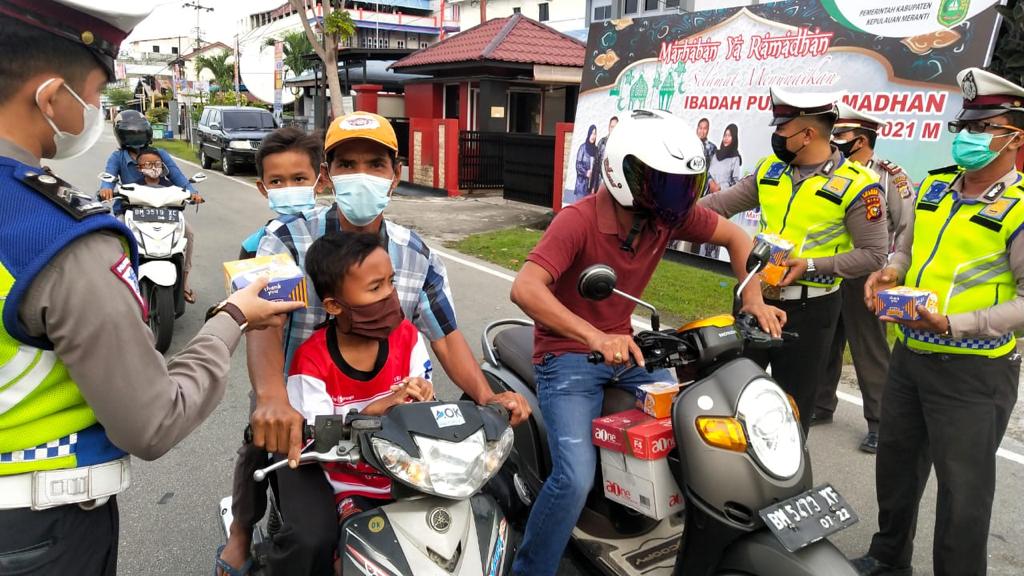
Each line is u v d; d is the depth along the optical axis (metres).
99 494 1.63
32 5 1.45
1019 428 4.77
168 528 3.55
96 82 1.59
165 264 5.79
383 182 2.63
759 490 2.24
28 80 1.48
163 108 41.72
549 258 2.73
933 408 2.86
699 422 2.31
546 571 2.77
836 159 3.73
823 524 2.21
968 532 2.83
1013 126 2.62
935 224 2.89
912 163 7.28
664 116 2.62
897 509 3.12
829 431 4.78
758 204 4.18
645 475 2.56
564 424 2.81
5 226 1.43
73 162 21.80
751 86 8.73
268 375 2.28
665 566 2.82
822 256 3.69
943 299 2.85
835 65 7.88
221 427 4.68
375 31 47.81
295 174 3.42
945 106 7.00
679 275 8.79
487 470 2.11
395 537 2.07
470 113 18.34
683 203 2.57
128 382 1.51
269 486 2.63
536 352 3.07
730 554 2.32
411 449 2.01
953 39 6.93
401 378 2.45
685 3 14.66
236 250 10.04
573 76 17.30
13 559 1.55
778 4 8.38
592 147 10.97
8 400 1.50
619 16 17.16
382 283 2.21
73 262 1.46
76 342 1.46
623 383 2.96
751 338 2.57
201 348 1.74
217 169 21.88
